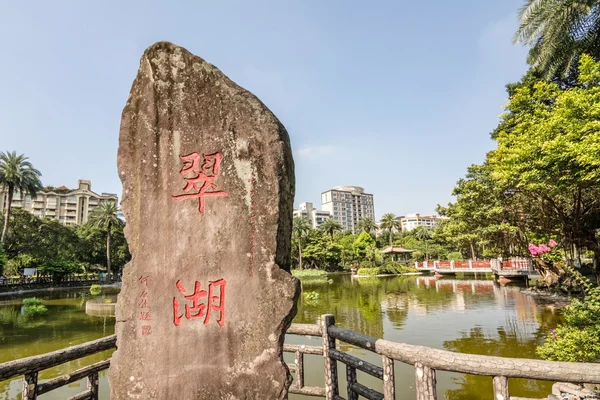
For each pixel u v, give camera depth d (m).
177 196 2.75
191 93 2.83
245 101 2.70
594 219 12.04
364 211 101.88
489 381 6.50
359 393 3.13
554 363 2.13
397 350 2.60
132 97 2.99
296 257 51.78
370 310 15.12
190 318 2.58
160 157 2.84
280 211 2.54
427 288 23.30
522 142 9.21
